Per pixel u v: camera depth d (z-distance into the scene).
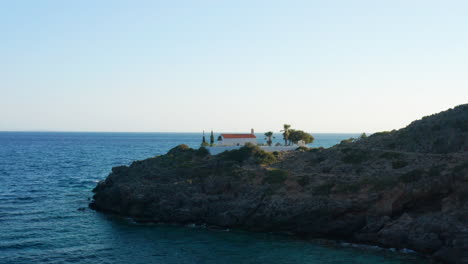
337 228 51.25
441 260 41.38
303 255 43.84
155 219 59.41
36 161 145.00
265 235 52.34
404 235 45.81
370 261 41.66
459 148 60.41
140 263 41.41
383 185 51.38
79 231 53.00
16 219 57.84
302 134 100.25
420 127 70.81
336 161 65.25
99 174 111.94
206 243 48.50
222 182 61.81
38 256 43.00
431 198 50.53
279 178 59.34
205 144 93.12
